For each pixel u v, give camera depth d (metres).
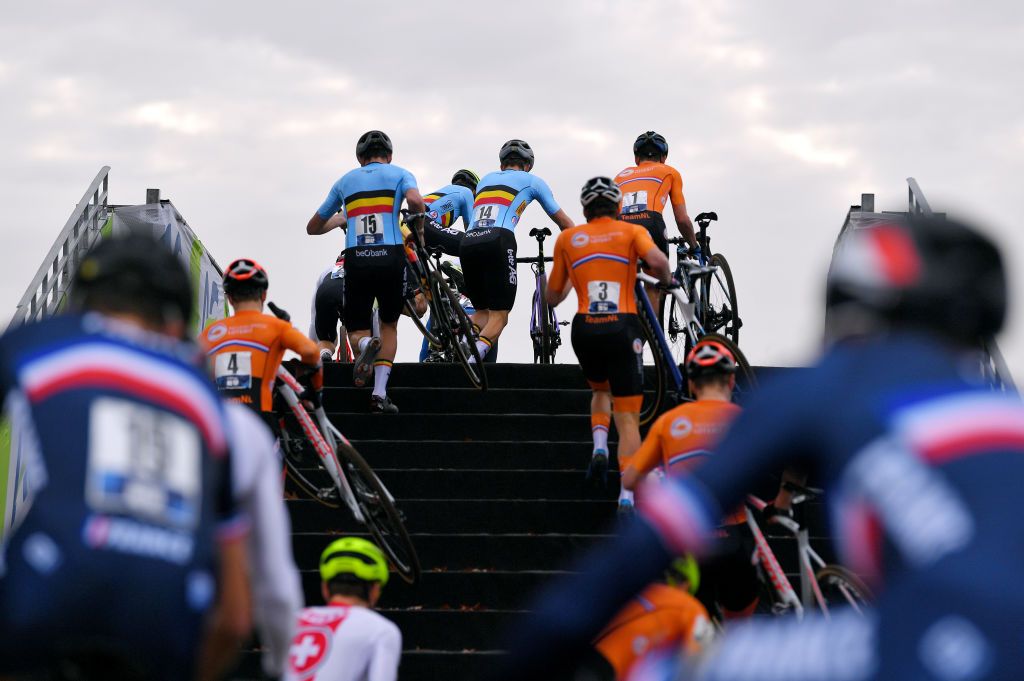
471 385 33.84
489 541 25.64
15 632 6.63
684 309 33.44
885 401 5.60
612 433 31.05
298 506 27.00
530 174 35.84
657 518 5.56
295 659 16.06
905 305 5.92
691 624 13.85
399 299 32.34
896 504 5.40
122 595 6.73
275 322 25.16
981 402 5.56
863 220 38.62
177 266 7.97
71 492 6.81
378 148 33.25
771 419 5.74
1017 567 5.12
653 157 35.53
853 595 20.61
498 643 23.44
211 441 7.35
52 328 7.35
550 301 28.12
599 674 13.54
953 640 5.06
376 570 16.75
